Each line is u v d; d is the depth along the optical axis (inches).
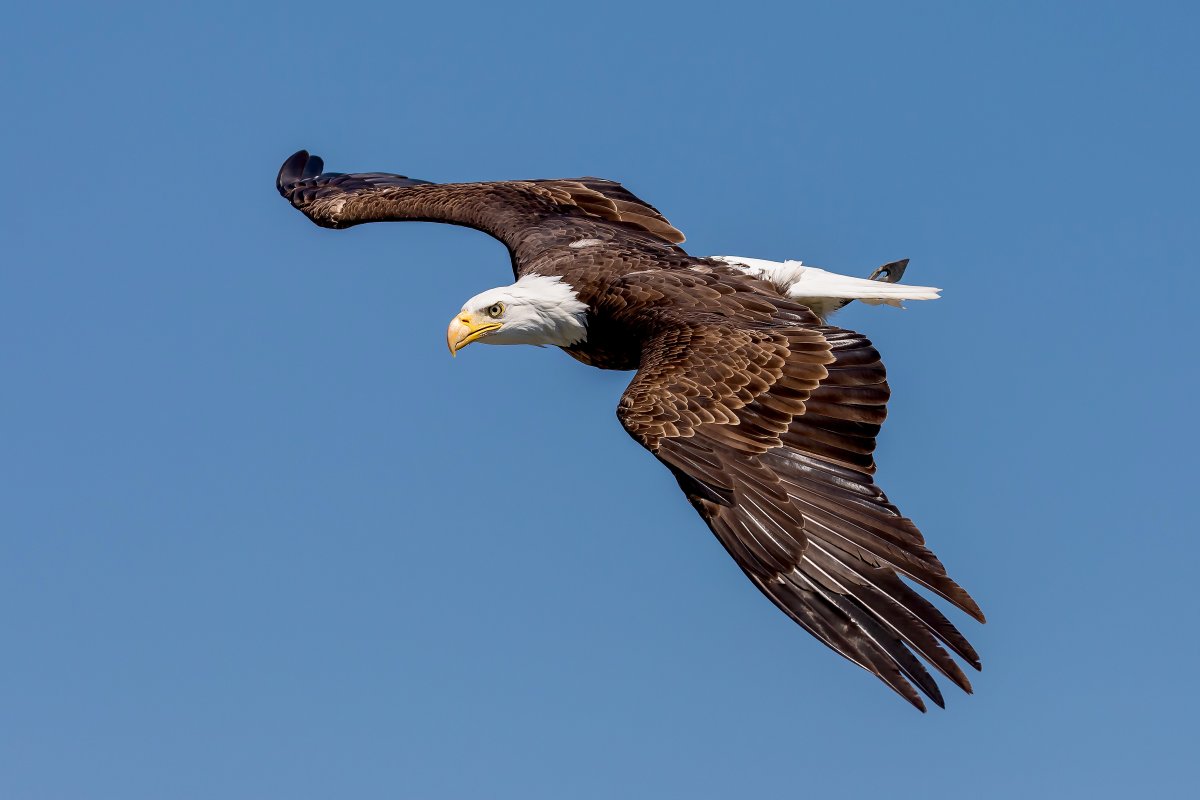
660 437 518.3
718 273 617.0
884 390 532.4
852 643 482.0
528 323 629.6
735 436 519.2
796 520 502.3
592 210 711.7
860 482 512.1
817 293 621.0
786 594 493.0
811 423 524.1
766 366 535.8
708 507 510.3
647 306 595.8
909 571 488.7
